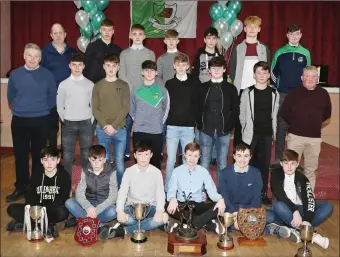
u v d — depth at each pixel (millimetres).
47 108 3838
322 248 3146
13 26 7047
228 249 3088
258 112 3572
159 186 3303
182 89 3566
